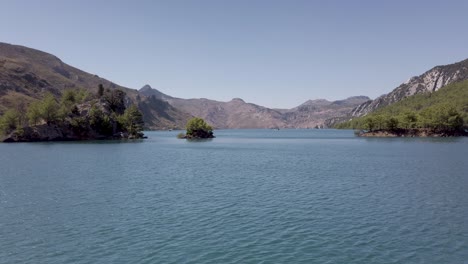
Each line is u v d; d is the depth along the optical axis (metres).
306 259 28.62
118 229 36.16
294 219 39.50
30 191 55.25
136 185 61.09
